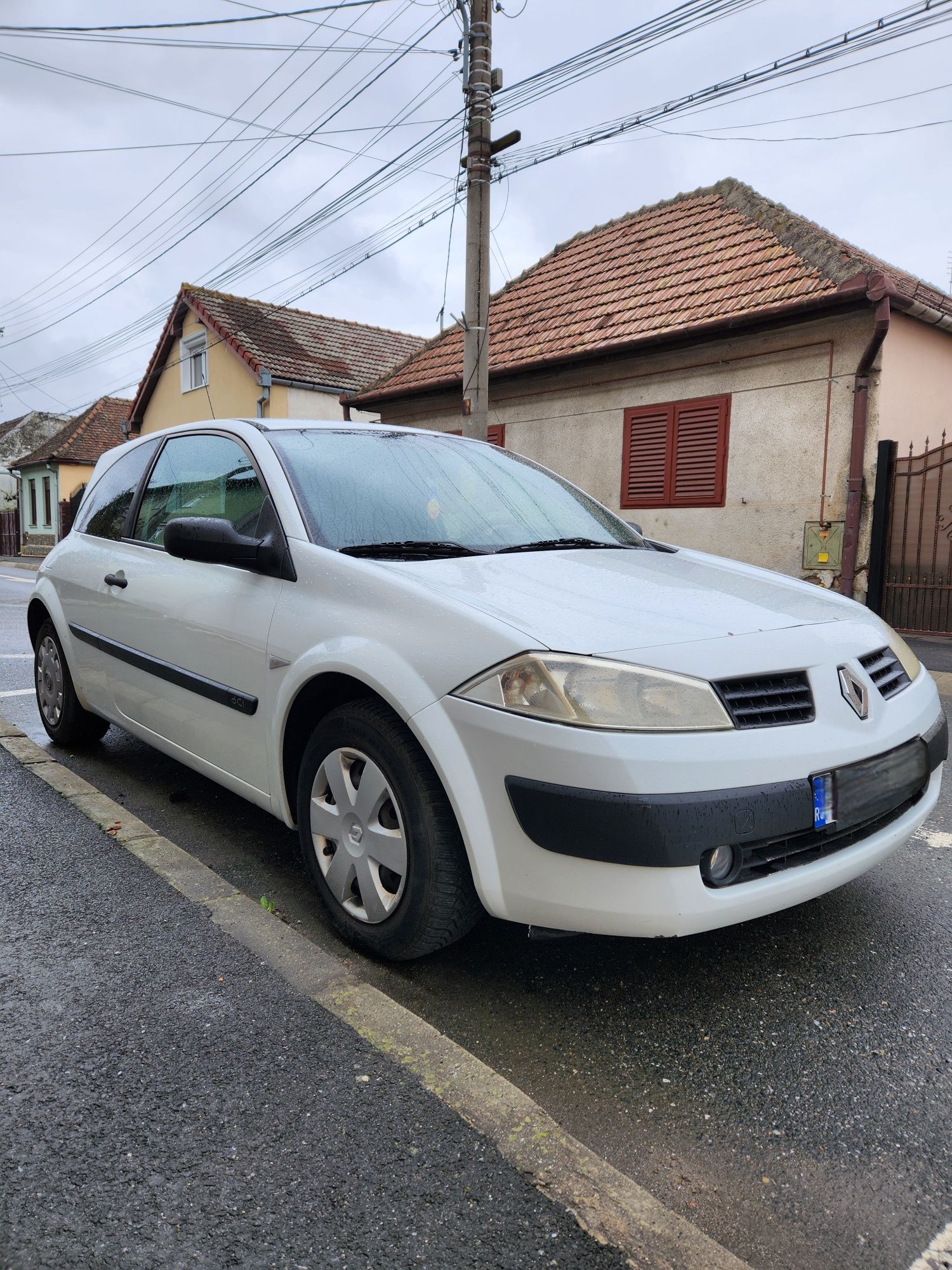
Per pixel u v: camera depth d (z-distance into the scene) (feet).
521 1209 5.03
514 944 8.39
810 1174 5.52
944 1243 5.00
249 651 8.84
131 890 8.98
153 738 11.11
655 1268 4.67
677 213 41.24
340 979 7.37
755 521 31.55
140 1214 4.92
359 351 71.82
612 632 6.86
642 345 32.71
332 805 8.16
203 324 68.80
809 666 7.18
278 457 9.59
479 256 33.45
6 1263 4.56
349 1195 5.09
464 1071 6.20
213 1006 6.93
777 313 28.60
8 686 19.69
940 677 21.22
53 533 101.19
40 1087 5.94
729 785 6.36
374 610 7.63
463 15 32.96
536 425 39.34
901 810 7.99
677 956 8.22
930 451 27.71
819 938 8.60
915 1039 6.97
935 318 29.60
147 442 12.90
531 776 6.40
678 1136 5.85
